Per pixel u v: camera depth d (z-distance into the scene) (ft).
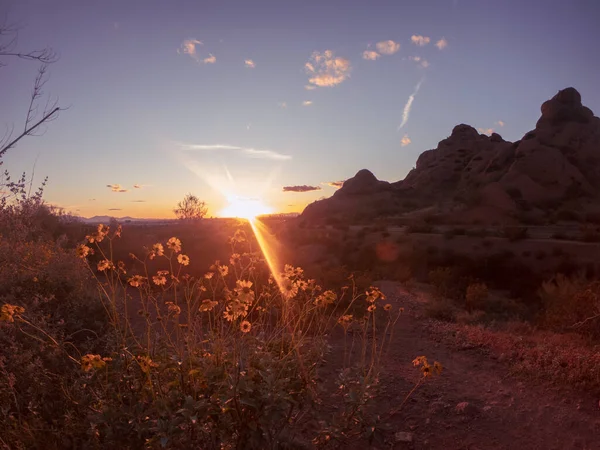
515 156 386.52
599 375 18.16
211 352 11.35
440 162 488.02
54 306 19.19
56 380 13.16
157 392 10.36
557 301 34.50
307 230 236.63
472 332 28.17
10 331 14.37
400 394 17.95
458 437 15.02
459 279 75.61
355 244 161.68
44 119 20.53
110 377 11.16
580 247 138.92
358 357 21.36
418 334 28.37
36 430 10.96
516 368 20.72
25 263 22.94
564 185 342.64
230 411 9.61
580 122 408.87
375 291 13.80
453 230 183.11
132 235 57.77
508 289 112.16
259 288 18.63
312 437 12.96
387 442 14.55
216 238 64.90
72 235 46.14
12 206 27.58
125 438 9.56
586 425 15.38
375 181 462.19
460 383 19.56
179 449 9.30
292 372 10.93
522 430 15.40
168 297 21.76
